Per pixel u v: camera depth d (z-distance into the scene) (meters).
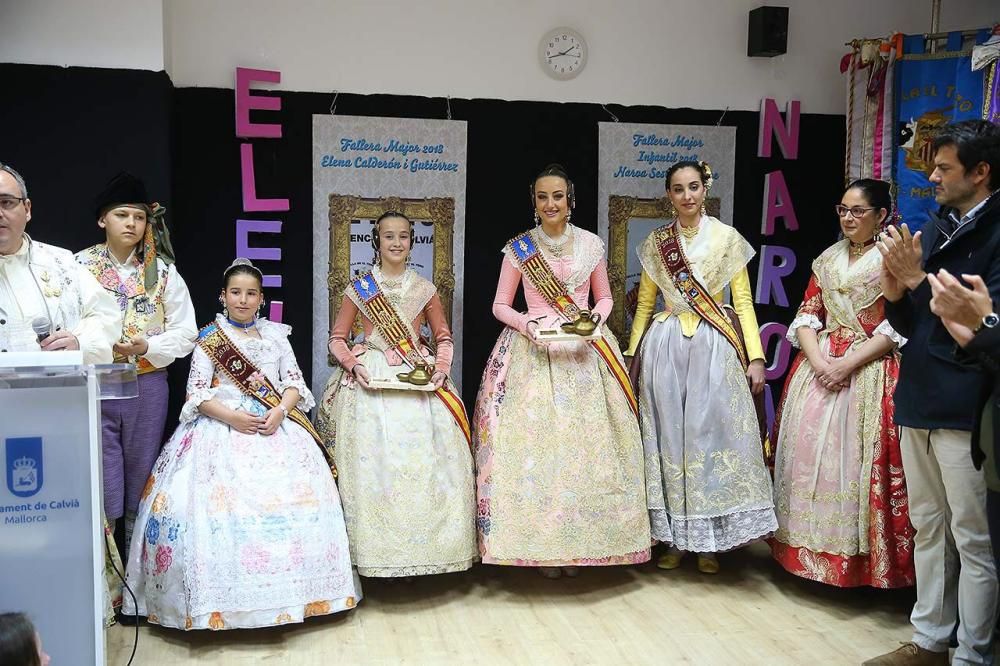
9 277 2.71
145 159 3.64
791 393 3.69
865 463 3.37
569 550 3.42
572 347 3.63
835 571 3.40
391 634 3.19
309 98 4.00
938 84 4.08
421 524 3.37
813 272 3.74
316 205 4.04
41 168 3.57
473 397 4.26
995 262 2.52
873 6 4.54
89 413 2.12
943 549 2.86
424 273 4.17
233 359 3.38
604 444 3.52
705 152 4.40
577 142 4.27
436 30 4.12
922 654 2.90
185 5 3.88
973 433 2.43
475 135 4.17
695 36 4.38
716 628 3.27
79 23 3.56
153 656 3.00
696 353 3.67
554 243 3.75
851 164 4.30
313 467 3.32
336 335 3.72
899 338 3.33
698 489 3.58
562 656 3.02
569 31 4.23
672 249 3.77
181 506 3.11
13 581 2.09
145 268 3.40
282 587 3.06
